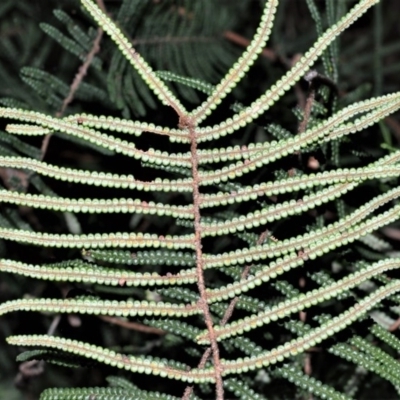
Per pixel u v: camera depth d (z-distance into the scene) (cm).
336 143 57
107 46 69
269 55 92
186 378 48
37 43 92
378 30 94
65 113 68
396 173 48
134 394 50
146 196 64
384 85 107
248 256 49
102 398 50
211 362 56
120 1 71
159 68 74
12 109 48
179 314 49
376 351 52
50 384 92
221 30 89
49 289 66
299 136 49
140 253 51
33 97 81
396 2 116
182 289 52
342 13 68
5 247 63
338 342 52
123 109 66
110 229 66
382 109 49
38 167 48
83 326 66
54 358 53
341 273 61
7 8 90
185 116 49
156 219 74
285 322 52
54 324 66
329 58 60
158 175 60
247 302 52
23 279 81
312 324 54
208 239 56
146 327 67
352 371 66
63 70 89
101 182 48
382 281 54
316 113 58
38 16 90
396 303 54
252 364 48
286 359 52
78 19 71
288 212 49
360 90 74
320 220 57
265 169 57
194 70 79
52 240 48
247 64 48
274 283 52
